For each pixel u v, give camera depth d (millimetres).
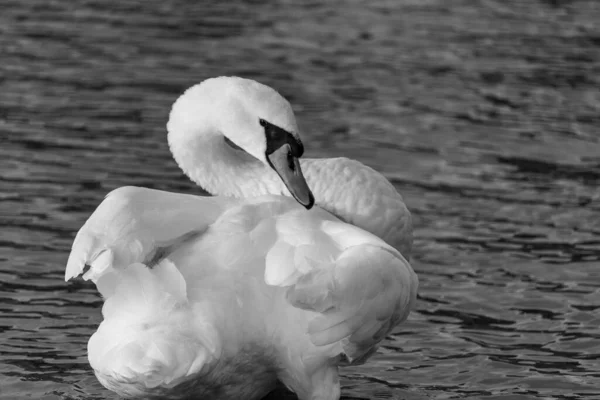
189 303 8359
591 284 12992
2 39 23531
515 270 13398
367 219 9945
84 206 14922
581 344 11406
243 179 10547
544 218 15242
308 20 26641
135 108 19625
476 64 23391
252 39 24703
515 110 20469
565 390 10367
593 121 19969
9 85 20500
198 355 7984
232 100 10250
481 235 14547
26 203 14945
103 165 16625
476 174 17062
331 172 10055
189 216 8984
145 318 8273
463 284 12969
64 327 11523
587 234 14656
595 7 28703
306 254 8555
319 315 8438
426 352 11242
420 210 15453
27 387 10148
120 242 8461
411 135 18875
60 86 20625
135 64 22266
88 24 25234
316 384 8969
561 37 25703
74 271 8398
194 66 22344
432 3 28766
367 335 8938
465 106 20641
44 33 24234
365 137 18688
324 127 19172
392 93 21281
